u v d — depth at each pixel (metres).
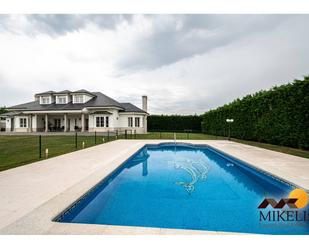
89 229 2.93
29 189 4.56
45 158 8.54
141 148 12.29
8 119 29.66
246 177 7.09
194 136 24.14
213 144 14.34
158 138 20.58
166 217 3.96
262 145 13.42
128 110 28.36
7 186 4.77
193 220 3.83
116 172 6.84
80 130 28.03
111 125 25.19
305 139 10.13
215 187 5.97
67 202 3.82
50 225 3.02
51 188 4.63
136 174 7.42
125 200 4.87
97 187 5.09
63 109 24.86
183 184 6.23
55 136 21.52
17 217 3.23
